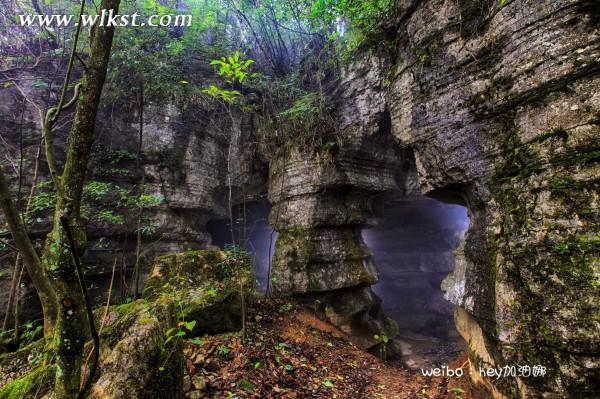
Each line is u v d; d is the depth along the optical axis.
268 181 11.93
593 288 3.17
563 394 3.29
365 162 9.62
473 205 5.23
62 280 1.94
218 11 11.23
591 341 3.10
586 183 3.42
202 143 11.36
